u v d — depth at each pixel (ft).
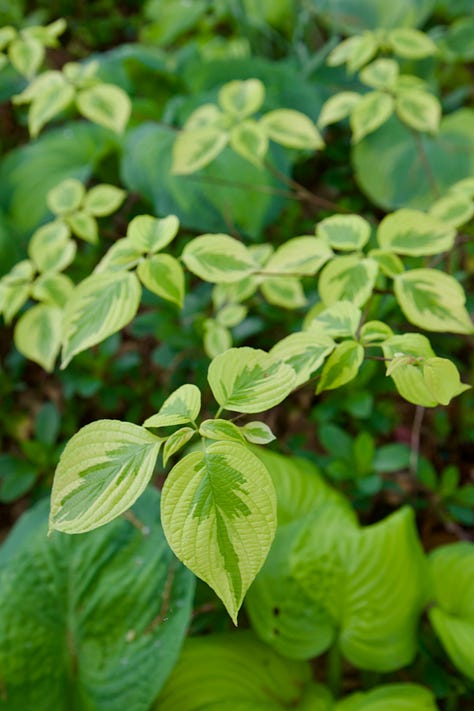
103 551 3.55
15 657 3.44
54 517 2.60
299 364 2.96
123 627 3.47
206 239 3.21
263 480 2.60
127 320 3.04
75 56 8.83
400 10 6.72
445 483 4.44
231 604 2.54
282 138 3.75
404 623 3.59
